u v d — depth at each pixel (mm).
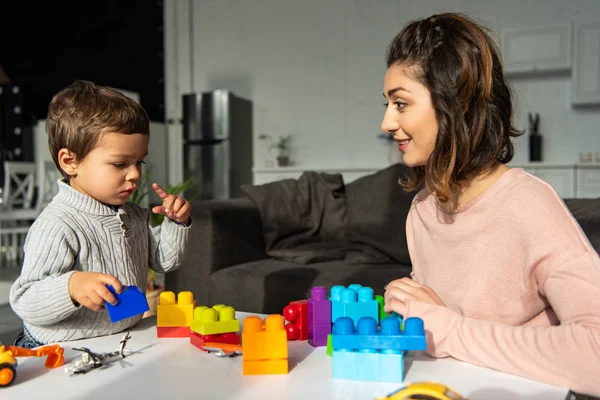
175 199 1032
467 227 832
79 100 890
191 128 5523
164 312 835
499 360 659
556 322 792
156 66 6176
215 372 673
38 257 854
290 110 5641
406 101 794
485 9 4719
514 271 786
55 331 864
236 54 5871
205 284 2016
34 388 623
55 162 929
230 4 5867
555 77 4480
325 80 5461
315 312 787
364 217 2135
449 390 524
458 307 834
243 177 5668
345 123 5391
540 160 4391
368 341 636
